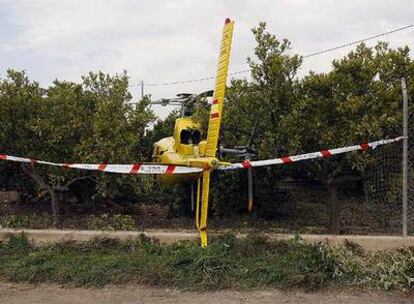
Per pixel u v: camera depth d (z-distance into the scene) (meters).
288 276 6.13
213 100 7.06
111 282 6.27
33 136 9.88
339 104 8.17
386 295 5.89
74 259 6.79
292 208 11.41
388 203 8.59
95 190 10.85
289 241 6.99
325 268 6.30
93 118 9.75
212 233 7.63
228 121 9.10
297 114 8.38
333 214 8.93
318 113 8.40
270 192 10.31
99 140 9.46
